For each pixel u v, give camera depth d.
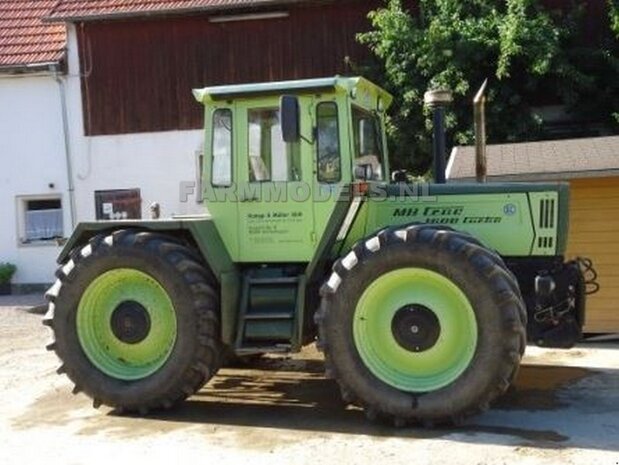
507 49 12.76
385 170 7.25
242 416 6.25
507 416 6.07
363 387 5.82
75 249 6.87
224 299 6.32
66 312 6.52
